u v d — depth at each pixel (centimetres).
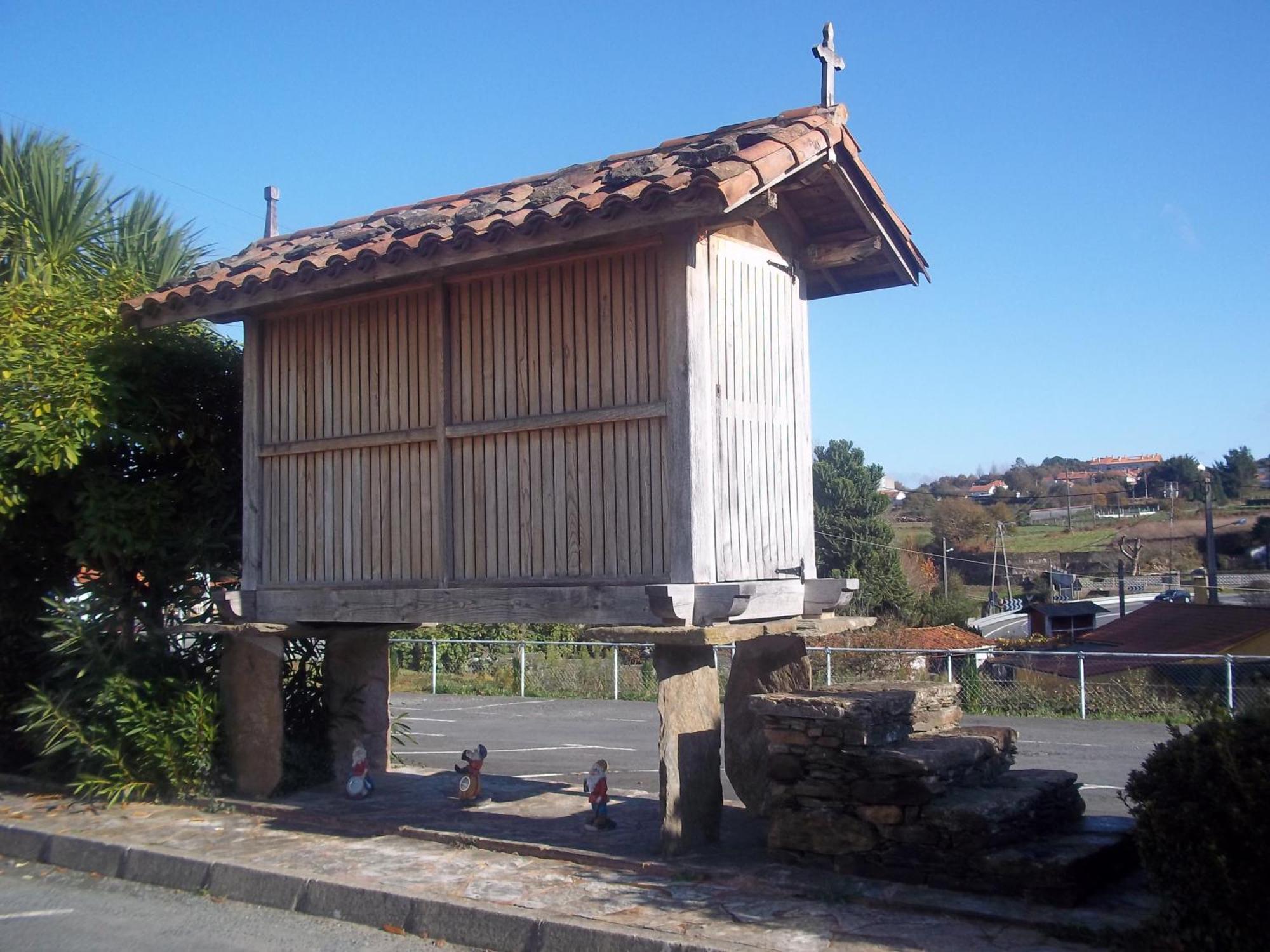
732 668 770
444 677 2055
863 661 1825
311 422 789
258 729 815
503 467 692
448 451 715
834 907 519
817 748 578
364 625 857
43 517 884
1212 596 3569
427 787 861
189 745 810
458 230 643
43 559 909
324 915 585
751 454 682
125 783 819
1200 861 426
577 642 1839
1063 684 1580
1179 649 2262
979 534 6988
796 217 746
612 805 788
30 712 824
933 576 5356
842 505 3788
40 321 840
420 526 727
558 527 666
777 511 705
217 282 766
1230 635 2258
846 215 744
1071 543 6738
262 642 817
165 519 854
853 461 3834
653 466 631
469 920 535
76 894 645
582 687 1848
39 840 728
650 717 1520
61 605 834
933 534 7006
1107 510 8075
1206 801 428
